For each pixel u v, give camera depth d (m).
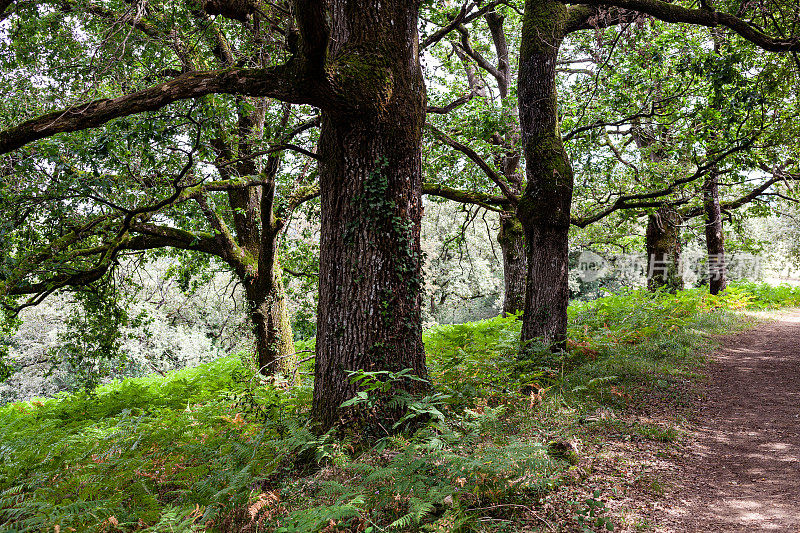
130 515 4.89
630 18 9.73
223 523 4.65
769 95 9.72
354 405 6.13
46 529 4.60
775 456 6.06
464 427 5.89
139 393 12.80
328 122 6.38
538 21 9.84
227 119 8.83
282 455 5.82
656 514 4.50
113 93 9.20
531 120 9.89
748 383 9.51
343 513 3.82
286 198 12.59
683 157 12.42
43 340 25.34
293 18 8.54
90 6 9.83
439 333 15.45
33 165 7.32
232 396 10.01
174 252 14.58
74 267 10.60
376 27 6.07
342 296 6.27
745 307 19.92
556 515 4.34
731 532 4.19
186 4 9.48
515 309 17.44
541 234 9.88
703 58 9.98
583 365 9.55
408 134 6.27
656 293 17.81
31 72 9.47
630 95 11.82
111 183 7.62
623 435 6.46
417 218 6.49
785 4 8.35
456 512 4.07
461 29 15.52
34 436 9.20
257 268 12.53
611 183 13.96
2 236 8.09
